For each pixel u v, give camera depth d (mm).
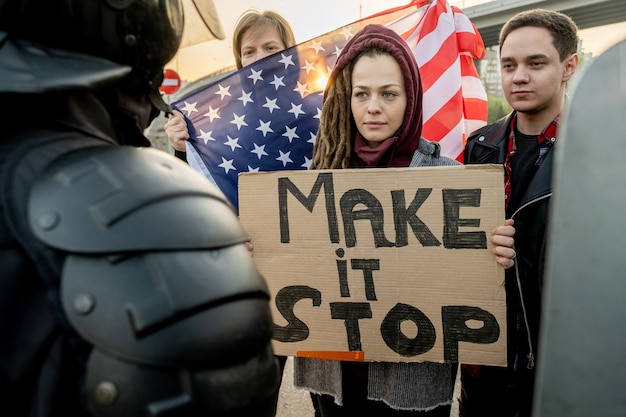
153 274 435
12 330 453
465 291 1206
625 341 535
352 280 1264
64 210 448
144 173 485
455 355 1211
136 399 422
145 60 625
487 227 1200
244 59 2475
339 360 1337
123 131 689
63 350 454
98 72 536
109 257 434
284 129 2174
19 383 455
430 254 1227
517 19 1682
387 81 1396
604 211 538
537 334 1475
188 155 2188
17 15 503
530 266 1488
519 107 1630
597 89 546
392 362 1303
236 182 2176
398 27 2291
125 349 419
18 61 487
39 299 464
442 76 2309
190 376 437
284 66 2168
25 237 457
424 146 1522
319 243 1284
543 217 1475
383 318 1248
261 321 495
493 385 1564
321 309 1283
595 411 545
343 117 1513
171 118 2178
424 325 1227
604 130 541
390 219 1247
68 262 443
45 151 505
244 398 471
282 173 1302
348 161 1529
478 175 1205
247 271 499
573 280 548
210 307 449
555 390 557
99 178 466
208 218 488
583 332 546
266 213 1315
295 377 1446
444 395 1317
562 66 1614
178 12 667
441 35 2309
